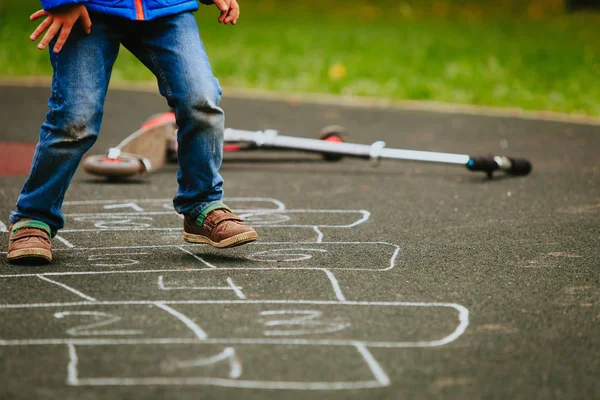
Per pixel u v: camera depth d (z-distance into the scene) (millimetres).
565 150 15156
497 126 17766
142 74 24281
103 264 7926
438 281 7500
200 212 8117
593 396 5316
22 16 33719
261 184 12078
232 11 8242
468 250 8586
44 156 7707
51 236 8039
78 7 7273
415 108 20250
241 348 5930
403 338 6156
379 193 11523
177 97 7773
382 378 5496
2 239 8836
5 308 6680
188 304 6805
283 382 5414
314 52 27656
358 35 31797
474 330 6332
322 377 5496
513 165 12484
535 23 37656
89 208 10414
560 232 9406
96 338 6090
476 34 32781
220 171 13008
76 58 7508
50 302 6828
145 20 7562
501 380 5508
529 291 7262
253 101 20766
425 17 39750
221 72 24453
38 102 20219
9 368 5586
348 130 17062
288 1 44781
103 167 11867
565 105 20391
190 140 7934
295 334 6195
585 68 25109
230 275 7586
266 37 30781
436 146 15461
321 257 8242
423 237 9125
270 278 7504
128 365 5637
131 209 10391
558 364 5762
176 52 7707
